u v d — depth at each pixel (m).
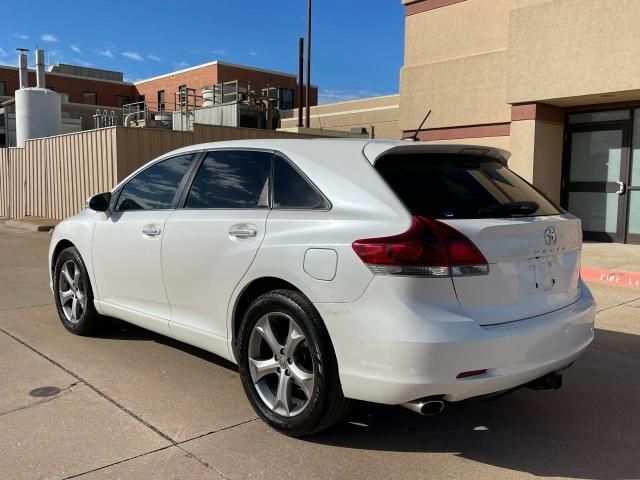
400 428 3.60
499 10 12.34
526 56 11.27
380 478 3.01
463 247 2.98
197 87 40.41
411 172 3.34
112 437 3.39
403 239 2.93
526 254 3.23
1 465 3.07
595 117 11.63
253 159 3.93
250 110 23.47
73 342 5.17
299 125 26.36
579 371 4.67
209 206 4.07
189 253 4.04
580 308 3.56
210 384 4.21
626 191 11.27
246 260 3.60
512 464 3.19
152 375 4.38
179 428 3.52
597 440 3.49
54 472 3.01
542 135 11.59
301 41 26.20
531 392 4.25
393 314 2.91
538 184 11.64
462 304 2.98
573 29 10.57
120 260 4.71
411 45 14.06
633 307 6.69
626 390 4.29
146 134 13.53
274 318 3.48
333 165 3.46
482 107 12.71
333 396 3.20
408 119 14.20
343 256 3.09
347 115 27.53
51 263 5.66
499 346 2.98
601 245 11.15
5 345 5.06
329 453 3.26
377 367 2.96
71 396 3.97
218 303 3.86
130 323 5.25
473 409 3.93
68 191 15.16
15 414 3.68
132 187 4.87
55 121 20.44
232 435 3.44
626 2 9.86
